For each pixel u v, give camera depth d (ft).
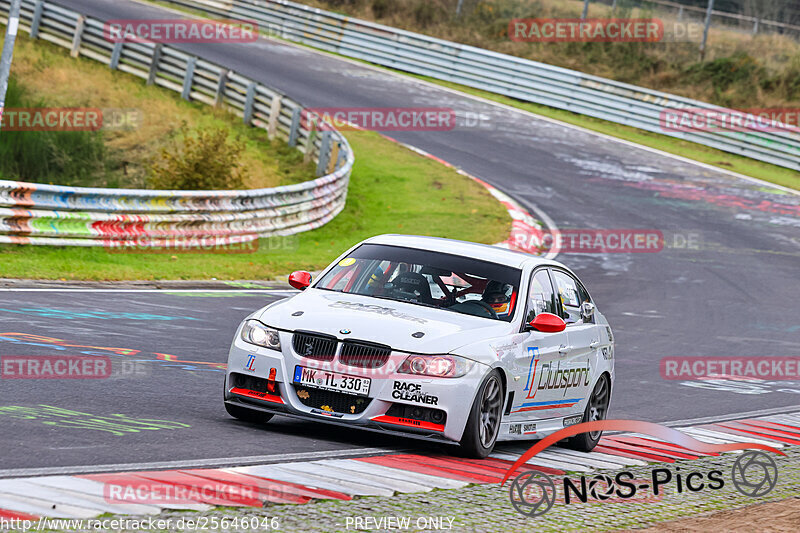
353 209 328.29
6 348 117.60
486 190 360.07
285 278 228.84
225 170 307.58
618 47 571.69
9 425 81.46
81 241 220.43
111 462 72.90
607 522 70.28
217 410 100.01
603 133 474.90
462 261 102.37
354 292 99.50
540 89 510.17
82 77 412.57
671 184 401.49
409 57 535.60
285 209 281.33
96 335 135.44
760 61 552.41
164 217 237.45
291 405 88.43
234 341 93.25
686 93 538.47
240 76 400.67
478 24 607.37
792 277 287.89
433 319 92.84
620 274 271.49
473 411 86.94
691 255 303.27
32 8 464.24
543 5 634.43
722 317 231.71
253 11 572.51
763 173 442.09
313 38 559.79
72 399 95.45
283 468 76.13
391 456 86.17
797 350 204.23
